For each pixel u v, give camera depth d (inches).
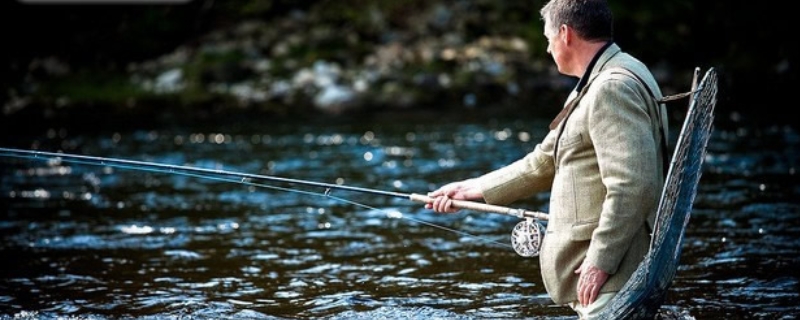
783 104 499.8
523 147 390.6
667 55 601.0
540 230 148.6
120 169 356.8
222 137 442.9
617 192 132.3
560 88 559.8
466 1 644.7
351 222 261.6
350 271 209.3
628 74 137.3
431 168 346.6
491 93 551.5
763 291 185.9
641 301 133.7
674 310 174.2
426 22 626.5
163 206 286.8
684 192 135.8
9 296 189.9
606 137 134.5
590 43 143.3
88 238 243.4
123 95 548.4
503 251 226.2
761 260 209.5
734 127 426.9
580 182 140.2
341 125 476.4
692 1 628.7
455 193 160.4
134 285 198.7
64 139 440.1
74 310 179.9
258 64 584.4
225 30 627.2
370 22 625.9
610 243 133.4
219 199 297.6
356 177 331.9
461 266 212.5
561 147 142.4
